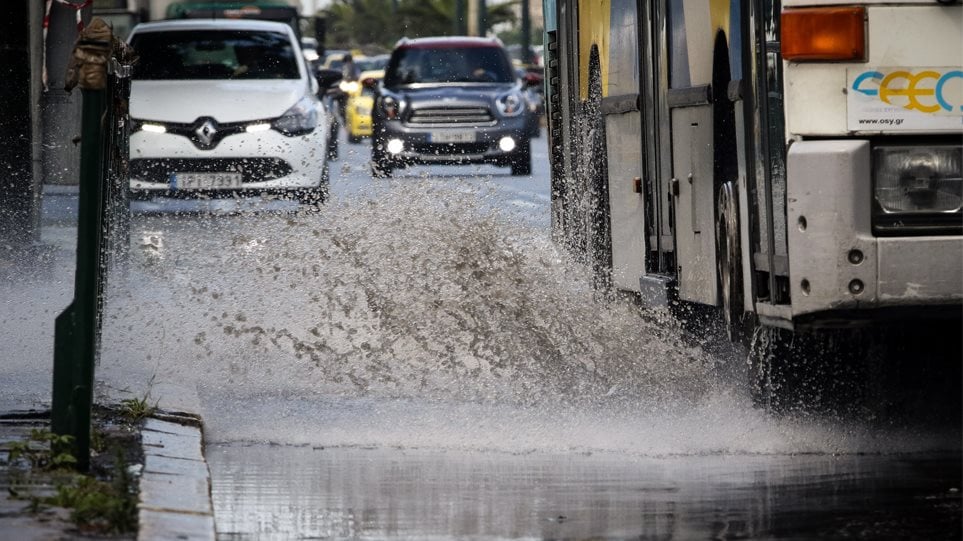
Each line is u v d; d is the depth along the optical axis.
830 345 18.16
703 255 19.56
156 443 16.23
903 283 15.52
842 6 15.57
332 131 52.31
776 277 16.58
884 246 15.49
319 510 14.53
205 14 91.12
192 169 44.94
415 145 64.62
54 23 33.28
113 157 22.91
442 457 17.33
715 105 18.89
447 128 64.81
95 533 12.20
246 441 18.06
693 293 20.06
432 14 164.50
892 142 15.64
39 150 33.16
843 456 17.12
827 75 15.65
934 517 14.03
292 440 18.16
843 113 15.65
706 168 19.33
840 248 15.52
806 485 15.54
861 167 15.51
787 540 13.24
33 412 17.42
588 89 26.22
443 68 67.75
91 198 14.45
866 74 15.58
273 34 49.25
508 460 17.17
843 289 15.53
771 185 16.59
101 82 14.36
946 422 18.08
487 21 161.88
